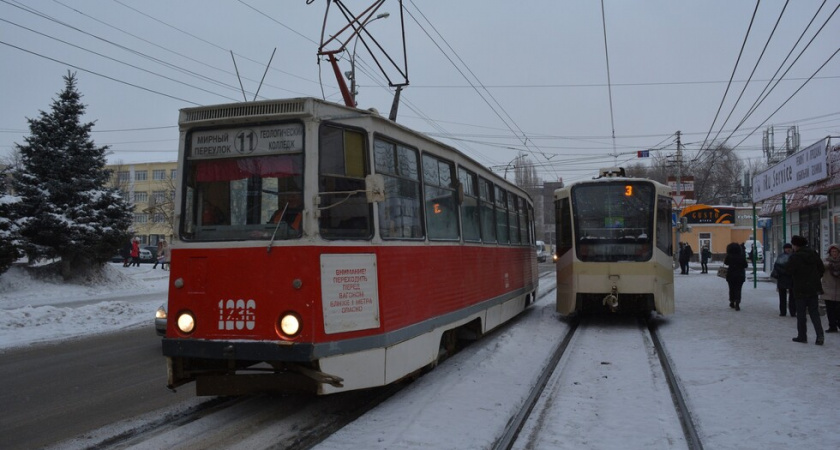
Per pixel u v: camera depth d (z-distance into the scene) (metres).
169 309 5.94
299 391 5.73
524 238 15.03
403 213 7.07
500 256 11.71
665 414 6.20
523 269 14.59
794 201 20.64
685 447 5.21
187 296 5.88
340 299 5.80
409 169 7.32
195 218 6.05
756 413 6.10
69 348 11.15
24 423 6.19
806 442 5.23
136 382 8.13
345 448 5.16
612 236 12.95
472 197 9.90
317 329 5.54
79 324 14.12
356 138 6.29
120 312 15.62
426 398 6.80
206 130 6.12
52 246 23.19
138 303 18.08
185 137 6.18
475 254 9.72
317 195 5.72
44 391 7.63
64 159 23.77
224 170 6.02
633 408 6.43
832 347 9.76
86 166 24.36
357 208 6.19
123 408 6.75
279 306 5.59
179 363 6.04
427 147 7.92
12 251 21.91
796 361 8.62
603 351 9.95
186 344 5.77
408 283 6.93
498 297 11.32
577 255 13.08
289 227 5.71
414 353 7.00
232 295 5.73
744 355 9.12
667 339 11.00
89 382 8.16
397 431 5.56
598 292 12.84
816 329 10.04
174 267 5.98
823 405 6.32
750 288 21.94
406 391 7.27
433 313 7.62
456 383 7.55
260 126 5.95
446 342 8.70
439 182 8.30
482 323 10.07
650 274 12.65
